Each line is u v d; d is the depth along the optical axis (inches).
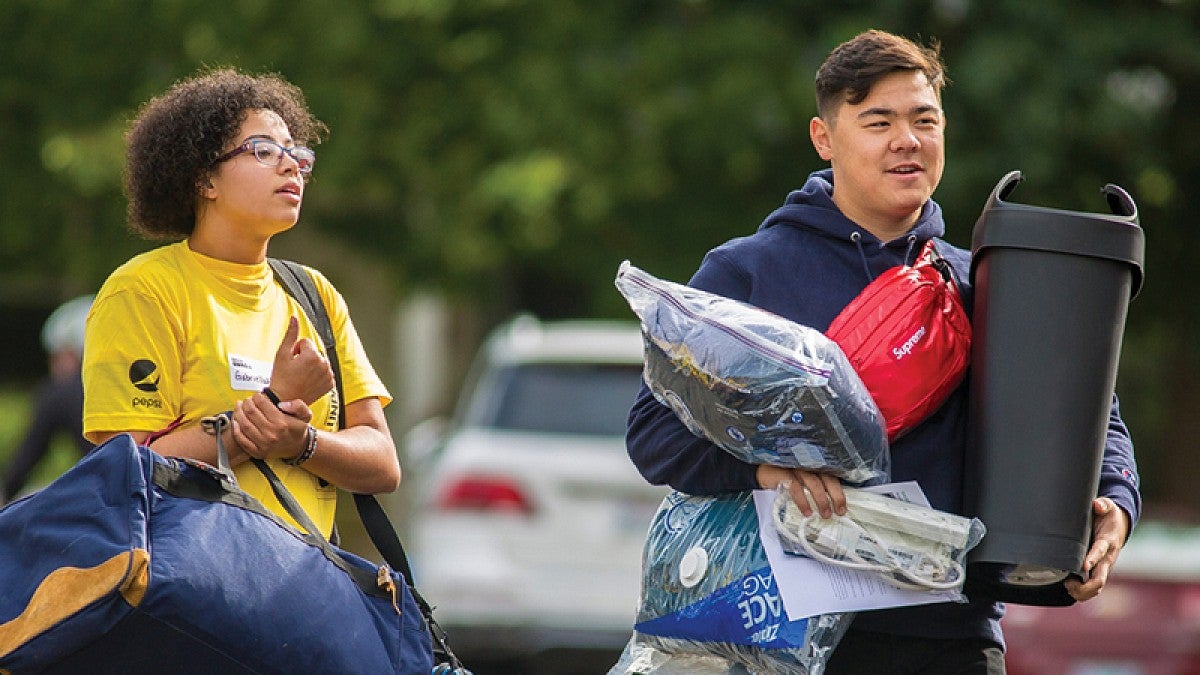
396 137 1444.4
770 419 450.6
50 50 1466.5
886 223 505.7
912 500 468.1
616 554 1168.8
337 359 506.3
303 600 435.5
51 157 1467.8
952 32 1389.0
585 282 1585.9
